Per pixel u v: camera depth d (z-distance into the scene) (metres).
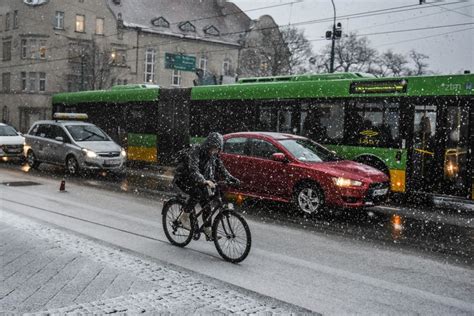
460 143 12.09
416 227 9.31
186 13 65.56
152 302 4.88
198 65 64.75
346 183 9.60
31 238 7.27
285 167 10.37
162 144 20.25
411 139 12.76
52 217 9.27
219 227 6.77
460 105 12.10
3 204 10.45
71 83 56.09
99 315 4.51
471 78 12.01
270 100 15.72
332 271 6.27
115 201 11.43
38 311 4.57
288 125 15.20
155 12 63.09
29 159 18.41
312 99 14.63
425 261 6.86
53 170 18.00
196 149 6.72
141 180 15.91
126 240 7.66
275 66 53.25
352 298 5.29
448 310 5.00
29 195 11.87
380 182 9.95
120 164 16.66
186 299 5.00
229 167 11.34
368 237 8.33
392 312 4.92
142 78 60.34
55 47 55.00
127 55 59.22
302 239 8.05
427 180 12.55
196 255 6.92
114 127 22.52
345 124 13.89
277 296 5.30
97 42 57.06
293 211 10.69
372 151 13.34
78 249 6.74
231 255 6.61
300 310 4.89
